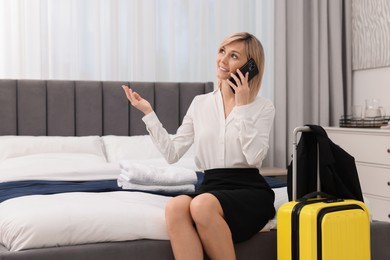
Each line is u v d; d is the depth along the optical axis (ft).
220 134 7.86
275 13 15.96
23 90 13.47
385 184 13.25
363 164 13.88
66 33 14.02
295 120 16.14
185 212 6.97
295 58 16.08
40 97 13.58
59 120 13.75
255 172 7.84
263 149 7.69
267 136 7.93
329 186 7.61
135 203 7.55
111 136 13.60
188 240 6.82
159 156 12.98
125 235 6.98
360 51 16.16
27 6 13.67
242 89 7.70
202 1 15.25
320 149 7.49
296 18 16.05
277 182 10.73
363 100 16.31
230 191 7.32
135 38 14.67
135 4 14.65
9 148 12.05
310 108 16.44
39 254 6.50
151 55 14.82
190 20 15.19
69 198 7.63
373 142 13.55
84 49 14.24
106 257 6.81
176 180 9.34
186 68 15.28
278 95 15.99
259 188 7.72
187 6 15.21
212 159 7.89
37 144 12.34
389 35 15.06
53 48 13.93
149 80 14.84
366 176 13.80
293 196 7.59
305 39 16.34
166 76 15.08
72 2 14.02
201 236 6.92
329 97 16.57
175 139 8.38
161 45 15.02
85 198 7.62
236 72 8.01
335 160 7.72
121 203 7.38
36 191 9.02
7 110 13.34
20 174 10.73
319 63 16.35
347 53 16.48
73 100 13.87
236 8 15.60
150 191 9.19
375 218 13.56
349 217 6.99
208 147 7.92
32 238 6.62
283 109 15.96
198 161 8.04
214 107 8.09
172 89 14.69
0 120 13.30
